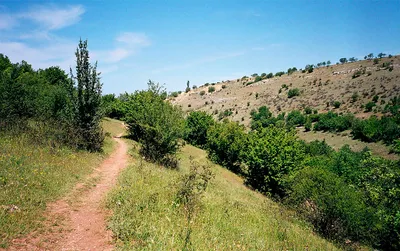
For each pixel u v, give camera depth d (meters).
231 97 164.25
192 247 7.19
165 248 6.74
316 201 16.92
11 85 20.95
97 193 11.34
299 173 20.53
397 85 104.00
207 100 170.38
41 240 6.64
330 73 153.25
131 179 13.34
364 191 22.31
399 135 58.69
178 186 11.45
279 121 91.69
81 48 20.12
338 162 36.91
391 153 54.47
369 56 167.50
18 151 13.70
